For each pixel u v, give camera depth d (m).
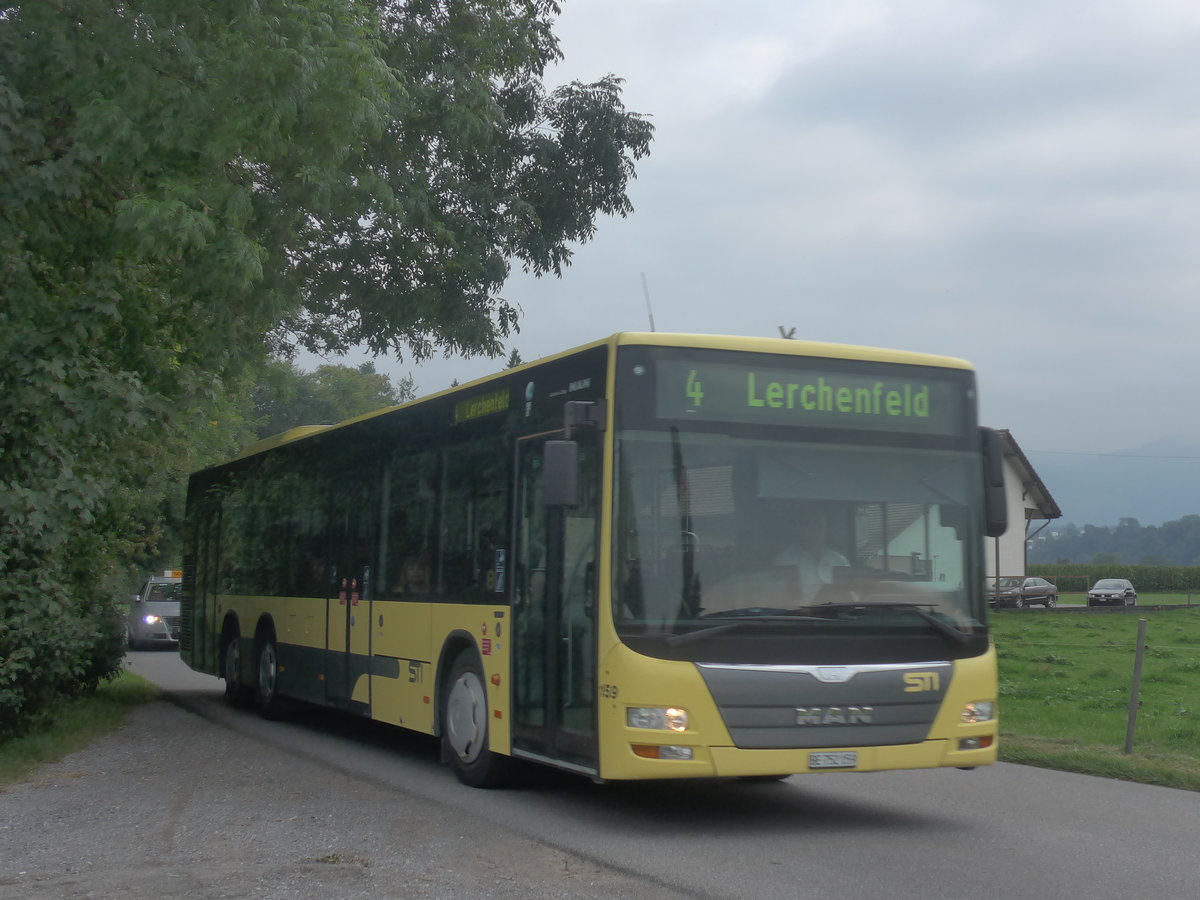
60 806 9.45
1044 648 30.61
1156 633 38.94
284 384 20.73
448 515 11.09
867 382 9.05
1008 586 66.81
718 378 8.76
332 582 13.74
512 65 21.52
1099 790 10.63
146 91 12.34
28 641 12.83
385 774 11.23
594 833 8.53
